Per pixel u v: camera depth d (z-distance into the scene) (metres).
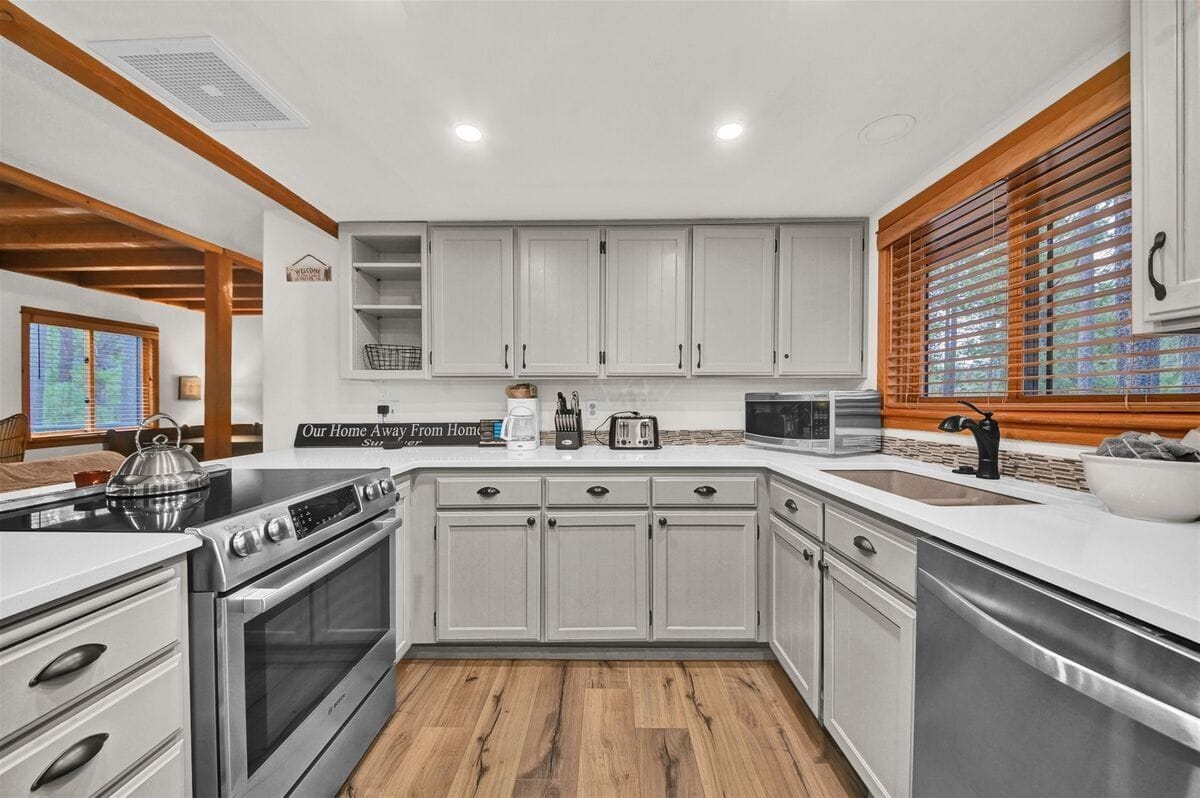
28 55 1.34
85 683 0.76
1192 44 0.91
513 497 2.13
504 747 1.60
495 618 2.12
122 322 5.76
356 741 1.50
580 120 1.65
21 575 0.72
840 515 1.49
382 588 1.70
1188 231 0.92
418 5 1.15
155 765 0.90
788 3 1.15
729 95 1.52
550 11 1.18
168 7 1.17
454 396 2.78
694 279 2.50
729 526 2.12
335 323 2.66
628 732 1.66
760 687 1.93
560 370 2.52
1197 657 0.58
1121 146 1.33
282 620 1.16
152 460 1.31
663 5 1.16
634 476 2.13
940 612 1.02
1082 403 1.46
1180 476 0.98
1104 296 1.35
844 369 2.51
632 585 2.12
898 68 1.39
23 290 4.88
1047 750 0.76
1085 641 0.71
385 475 1.80
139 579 0.86
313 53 1.33
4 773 0.66
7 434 4.12
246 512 1.10
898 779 1.17
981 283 1.81
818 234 2.50
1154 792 0.61
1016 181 1.66
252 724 1.05
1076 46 1.30
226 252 3.23
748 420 2.61
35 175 2.14
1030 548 0.85
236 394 6.70
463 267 2.54
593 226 2.52
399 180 2.10
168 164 1.99
